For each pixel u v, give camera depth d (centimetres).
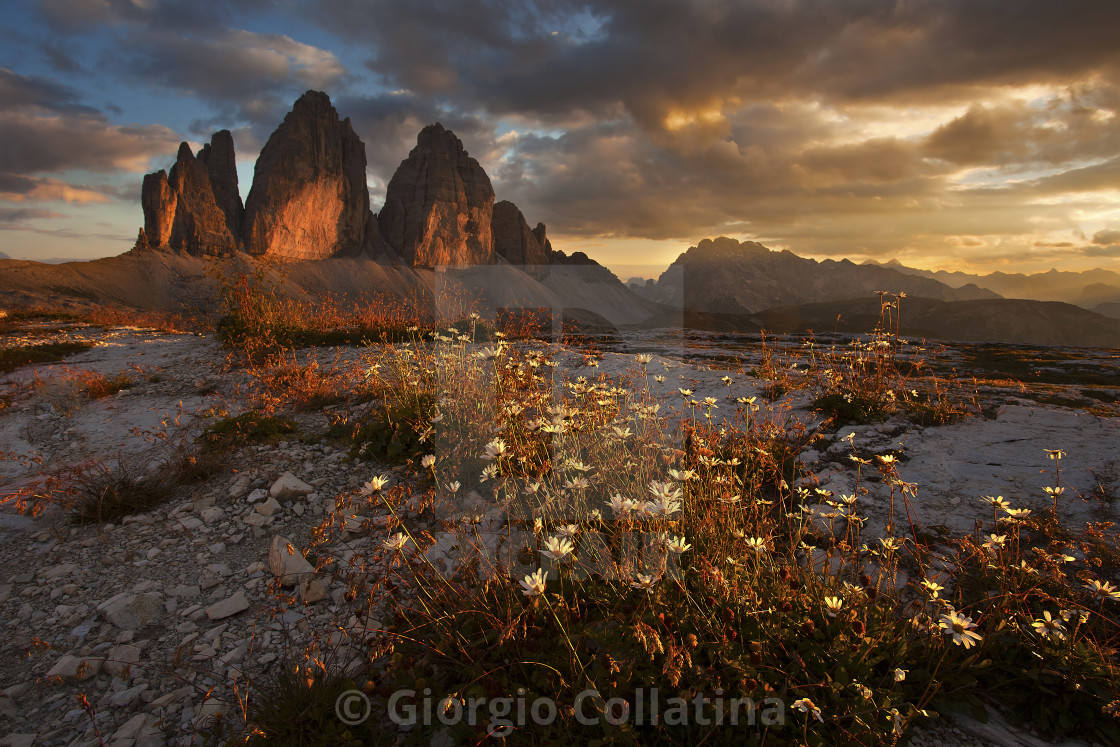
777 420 518
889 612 238
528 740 198
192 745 218
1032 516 326
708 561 251
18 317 1770
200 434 584
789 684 206
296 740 212
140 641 284
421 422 492
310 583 313
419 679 223
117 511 424
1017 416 498
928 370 830
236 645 276
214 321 1163
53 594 326
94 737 224
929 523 336
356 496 427
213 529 398
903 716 196
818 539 331
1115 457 390
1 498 459
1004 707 215
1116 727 201
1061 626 207
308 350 982
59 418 679
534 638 228
